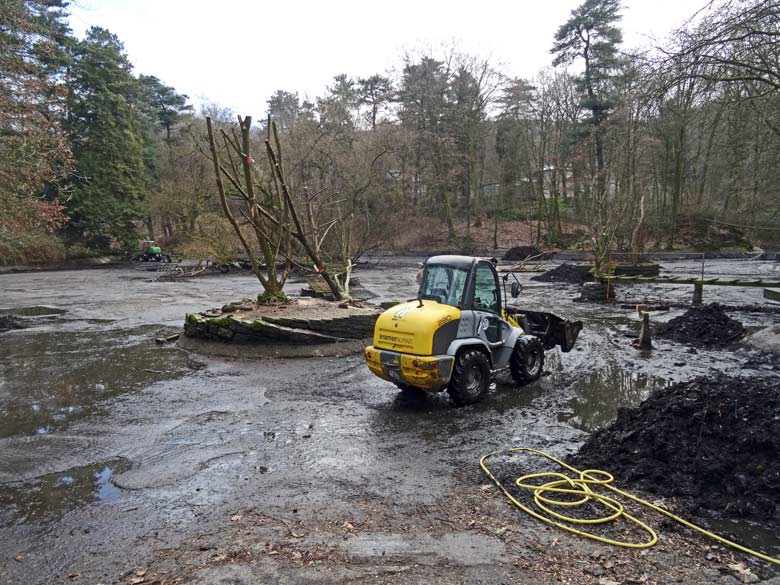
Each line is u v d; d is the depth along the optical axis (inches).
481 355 309.0
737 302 740.7
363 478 210.7
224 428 274.5
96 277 1348.4
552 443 249.3
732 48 364.5
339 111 1451.8
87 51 1808.6
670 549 157.8
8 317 668.1
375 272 1433.3
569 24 1727.4
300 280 1233.4
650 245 1600.6
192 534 169.6
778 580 142.0
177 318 681.6
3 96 701.9
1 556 159.0
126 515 183.5
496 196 2133.4
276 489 202.1
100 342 525.7
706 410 227.0
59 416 298.7
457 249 1838.1
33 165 759.1
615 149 1197.7
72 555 158.9
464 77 1829.5
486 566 148.9
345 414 294.8
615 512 179.2
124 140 1884.8
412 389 339.3
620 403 312.7
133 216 1921.8
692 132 752.3
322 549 158.7
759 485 187.3
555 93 1737.2
